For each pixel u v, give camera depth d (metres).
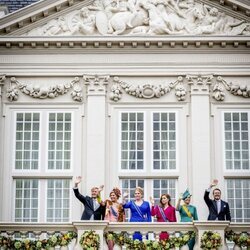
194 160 26.56
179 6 27.42
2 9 28.25
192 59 27.27
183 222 23.03
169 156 26.81
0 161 26.75
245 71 27.17
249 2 26.95
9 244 23.12
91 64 27.31
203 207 26.17
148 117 27.06
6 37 27.16
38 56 27.39
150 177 26.67
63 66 27.33
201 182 26.39
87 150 26.72
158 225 22.98
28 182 26.81
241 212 26.48
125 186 26.66
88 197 23.91
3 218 26.41
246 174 26.59
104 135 26.84
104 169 26.58
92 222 22.89
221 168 26.62
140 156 26.83
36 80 27.38
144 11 27.47
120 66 27.28
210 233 22.73
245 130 26.91
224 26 27.30
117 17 27.31
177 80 27.23
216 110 27.05
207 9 27.41
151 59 27.30
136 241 22.83
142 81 27.31
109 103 27.16
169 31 27.20
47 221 26.55
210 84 27.17
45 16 27.33
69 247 23.78
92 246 22.70
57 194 26.72
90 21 27.38
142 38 27.09
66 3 27.31
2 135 26.95
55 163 26.83
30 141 26.98
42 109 27.17
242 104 27.05
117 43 27.22
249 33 27.20
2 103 27.16
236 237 22.89
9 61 27.33
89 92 27.16
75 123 27.05
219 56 27.28
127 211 26.39
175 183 26.70
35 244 23.11
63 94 27.25
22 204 26.64
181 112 27.08
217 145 26.78
